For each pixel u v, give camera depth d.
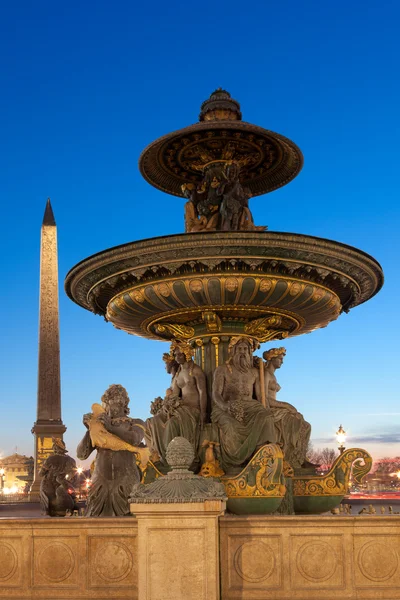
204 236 10.27
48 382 47.88
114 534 7.76
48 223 51.00
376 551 7.45
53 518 7.95
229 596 7.45
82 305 13.42
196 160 13.29
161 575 7.19
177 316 12.12
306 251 10.62
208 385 11.99
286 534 7.55
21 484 66.38
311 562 7.48
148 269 10.93
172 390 12.05
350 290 12.45
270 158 13.52
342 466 11.97
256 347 12.54
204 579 7.14
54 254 50.84
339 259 10.99
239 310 11.63
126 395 10.36
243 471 10.52
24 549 7.91
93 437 9.67
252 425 11.00
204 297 11.10
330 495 11.80
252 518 7.59
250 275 10.84
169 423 11.43
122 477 9.62
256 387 12.01
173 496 7.29
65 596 7.73
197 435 11.36
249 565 7.52
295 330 13.36
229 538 7.58
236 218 12.61
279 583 7.46
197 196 13.25
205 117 13.03
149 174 14.02
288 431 12.08
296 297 11.29
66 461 12.00
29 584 7.83
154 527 7.28
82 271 11.59
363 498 17.59
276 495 10.38
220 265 10.79
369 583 7.40
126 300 11.62
